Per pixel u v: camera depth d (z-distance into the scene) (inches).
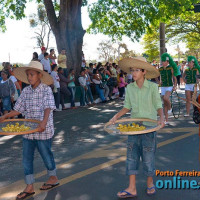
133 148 165.3
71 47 668.1
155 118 169.3
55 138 310.3
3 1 736.3
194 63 393.1
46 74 170.2
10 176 206.7
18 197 168.4
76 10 669.9
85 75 584.4
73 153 253.1
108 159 229.9
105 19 823.1
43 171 211.9
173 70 354.6
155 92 163.6
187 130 320.2
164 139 284.0
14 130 164.2
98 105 589.0
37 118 172.1
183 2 699.4
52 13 670.5
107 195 168.6
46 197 168.7
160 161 220.2
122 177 192.9
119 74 699.4
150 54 1721.2
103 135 315.6
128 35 808.3
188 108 406.0
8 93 398.0
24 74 178.9
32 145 172.2
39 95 170.6
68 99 565.6
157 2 727.7
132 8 764.0
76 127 363.3
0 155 260.7
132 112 171.0
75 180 190.7
